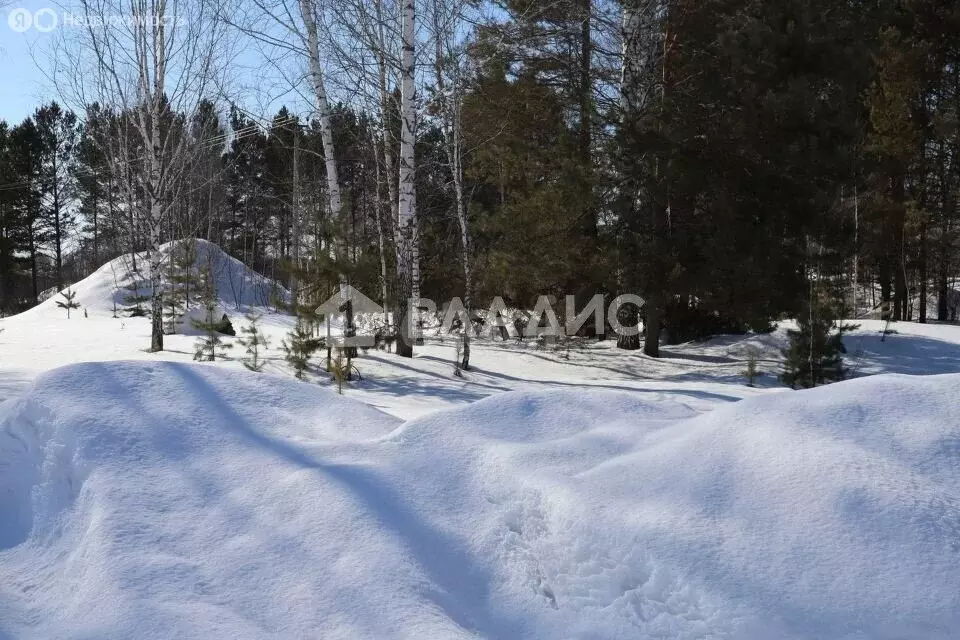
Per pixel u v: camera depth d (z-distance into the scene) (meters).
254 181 45.53
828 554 2.86
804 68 14.50
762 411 3.81
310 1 13.98
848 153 14.06
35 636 2.66
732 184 14.05
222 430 4.17
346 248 12.45
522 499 3.49
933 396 3.77
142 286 28.97
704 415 4.09
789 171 13.95
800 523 3.02
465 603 2.97
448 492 3.59
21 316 26.36
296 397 4.85
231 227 49.38
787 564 2.85
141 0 15.14
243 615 2.78
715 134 14.12
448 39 14.13
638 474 3.50
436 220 23.31
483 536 3.29
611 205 15.05
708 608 2.74
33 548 3.37
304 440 4.21
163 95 16.34
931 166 23.53
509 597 3.00
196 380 4.73
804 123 14.03
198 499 3.50
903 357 14.82
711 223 14.70
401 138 14.34
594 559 3.06
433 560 3.12
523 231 16.30
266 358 14.06
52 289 46.91
